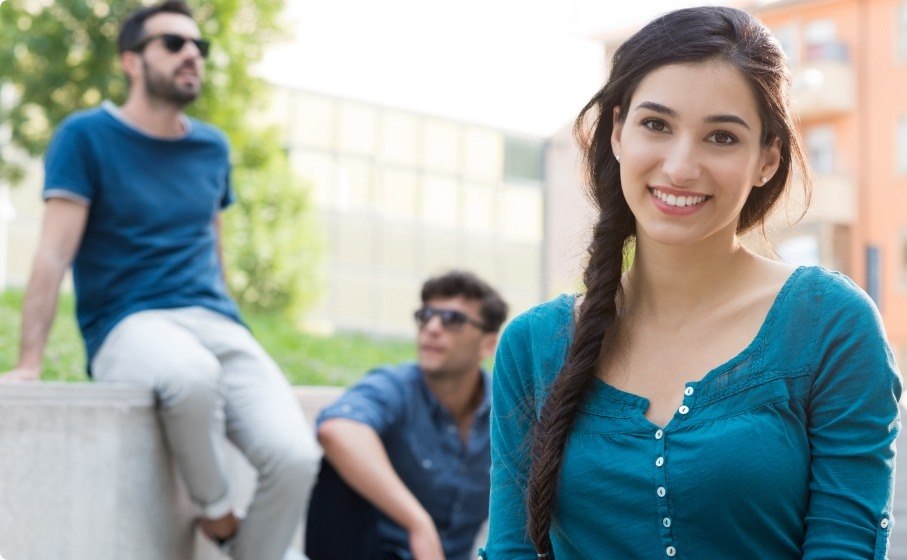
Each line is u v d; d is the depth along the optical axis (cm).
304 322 1631
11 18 1245
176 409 381
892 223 2953
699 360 200
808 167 211
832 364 194
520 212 3134
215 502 394
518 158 3120
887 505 194
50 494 330
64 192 400
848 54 3005
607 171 215
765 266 206
